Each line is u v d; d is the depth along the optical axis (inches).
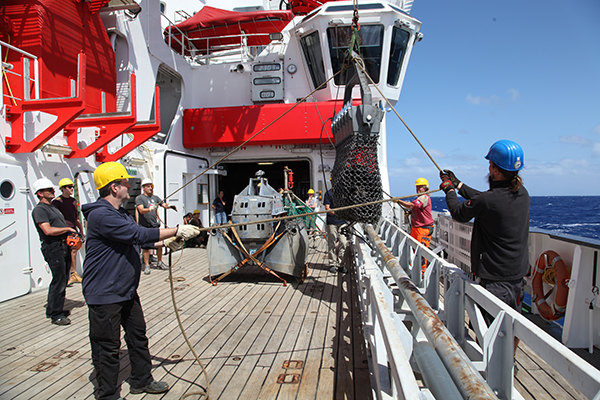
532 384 114.0
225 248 266.1
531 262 188.9
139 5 345.1
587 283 137.6
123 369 140.7
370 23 426.6
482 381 50.9
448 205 113.3
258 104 479.8
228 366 140.1
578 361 55.2
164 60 427.5
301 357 146.0
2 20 268.2
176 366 140.9
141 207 245.6
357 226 278.2
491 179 108.9
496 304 88.7
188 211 439.8
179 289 252.8
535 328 71.0
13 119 233.8
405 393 53.5
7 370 139.8
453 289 121.0
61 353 154.4
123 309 118.6
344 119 158.1
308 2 555.2
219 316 196.9
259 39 630.5
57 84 285.7
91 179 296.7
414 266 183.2
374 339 108.5
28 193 241.6
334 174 167.6
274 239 251.6
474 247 112.5
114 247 109.5
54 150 257.3
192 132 466.6
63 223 193.2
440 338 64.5
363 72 153.4
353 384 124.3
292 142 465.7
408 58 467.8
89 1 313.7
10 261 228.2
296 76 473.1
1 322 190.1
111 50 347.3
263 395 119.3
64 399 119.4
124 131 273.9
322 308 205.9
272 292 241.0
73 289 253.6
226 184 792.9
